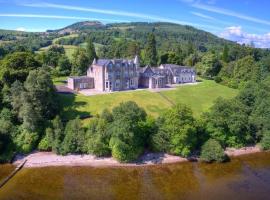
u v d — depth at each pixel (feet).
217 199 196.13
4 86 312.29
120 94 381.60
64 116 305.53
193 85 472.03
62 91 376.27
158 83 439.22
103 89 402.11
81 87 407.23
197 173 237.25
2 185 209.87
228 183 219.82
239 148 291.17
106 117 270.67
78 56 505.25
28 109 263.29
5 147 261.03
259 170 244.22
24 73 337.93
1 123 268.00
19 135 267.39
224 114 286.87
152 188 210.38
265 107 311.06
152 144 268.00
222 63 620.08
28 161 249.75
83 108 327.47
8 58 367.86
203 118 291.17
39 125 274.36
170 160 260.21
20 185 210.79
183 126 262.06
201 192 205.26
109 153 261.24
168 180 223.92
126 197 196.44
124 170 240.73
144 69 454.40
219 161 259.19
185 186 214.28
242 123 287.89
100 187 209.97
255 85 374.02
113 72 404.57
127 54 636.89
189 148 266.36
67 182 216.95
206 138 282.77
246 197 199.31
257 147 297.94
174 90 422.41
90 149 256.52
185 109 268.00
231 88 483.51
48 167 243.19
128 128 250.98
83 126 280.51
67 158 255.09
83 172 235.40
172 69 501.97
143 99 370.53
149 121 274.57
